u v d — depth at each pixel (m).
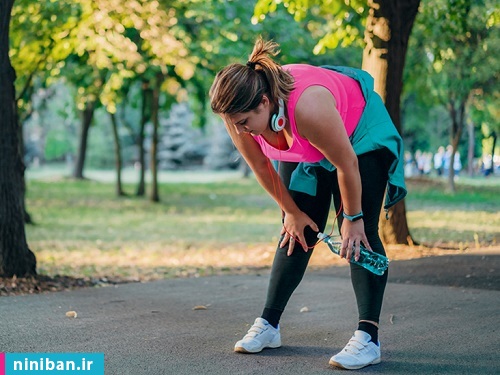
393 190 4.26
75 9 10.60
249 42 18.14
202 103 21.09
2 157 7.27
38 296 6.52
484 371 4.14
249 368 4.20
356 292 4.32
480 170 47.31
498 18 11.34
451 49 19.83
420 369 4.18
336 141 3.89
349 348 4.22
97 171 56.34
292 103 3.87
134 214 19.59
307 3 10.15
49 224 16.56
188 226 16.30
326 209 4.48
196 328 5.23
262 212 20.53
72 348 4.66
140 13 10.30
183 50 11.05
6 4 7.27
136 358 4.42
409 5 10.12
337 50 20.84
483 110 25.78
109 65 11.46
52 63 12.80
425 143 40.22
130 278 8.32
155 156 23.84
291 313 5.75
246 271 9.05
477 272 7.65
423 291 6.66
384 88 10.13
